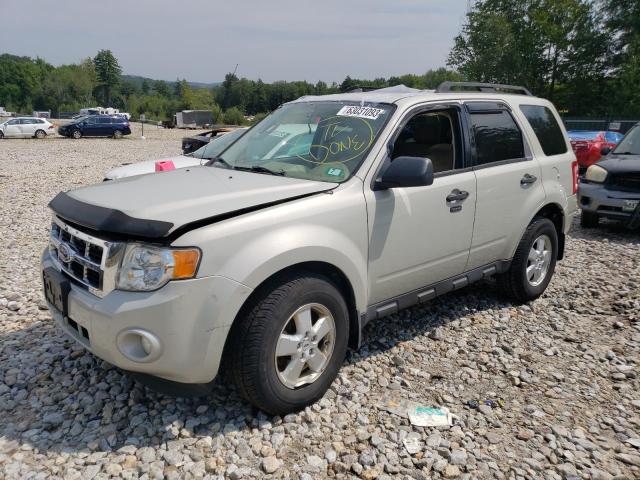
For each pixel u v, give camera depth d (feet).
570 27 143.84
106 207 9.82
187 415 10.58
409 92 14.32
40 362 12.59
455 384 12.09
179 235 9.12
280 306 9.80
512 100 16.06
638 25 132.98
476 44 147.64
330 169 11.84
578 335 14.82
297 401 10.45
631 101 121.90
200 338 9.13
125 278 9.16
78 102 394.52
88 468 9.10
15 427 10.21
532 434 10.37
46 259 11.31
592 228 28.68
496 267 15.38
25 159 71.77
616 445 10.12
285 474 9.11
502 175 14.66
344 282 11.41
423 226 12.60
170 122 201.98
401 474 9.21
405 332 14.61
